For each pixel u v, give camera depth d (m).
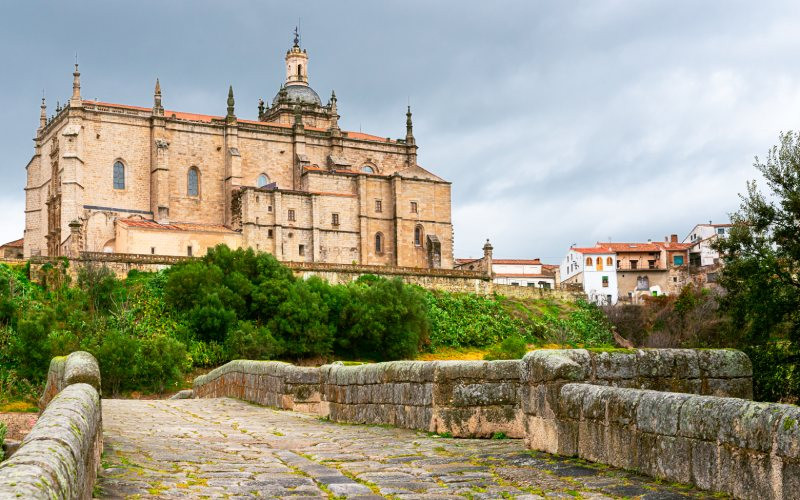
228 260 107.62
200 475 14.20
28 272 104.31
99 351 79.44
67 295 100.06
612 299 161.88
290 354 101.31
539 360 16.50
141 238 120.88
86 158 131.50
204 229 127.06
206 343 96.62
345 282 121.12
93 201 131.25
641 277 166.00
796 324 37.88
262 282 105.44
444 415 20.22
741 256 40.62
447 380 20.38
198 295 100.00
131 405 34.09
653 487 12.20
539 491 12.60
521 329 120.69
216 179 141.38
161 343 83.38
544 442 16.25
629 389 13.98
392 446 18.45
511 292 131.75
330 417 26.83
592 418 14.63
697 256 165.38
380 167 158.50
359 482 13.73
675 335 111.12
